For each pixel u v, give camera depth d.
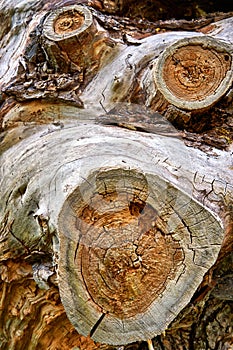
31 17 1.59
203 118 1.45
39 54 1.51
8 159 1.44
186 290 1.30
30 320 1.41
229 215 1.34
